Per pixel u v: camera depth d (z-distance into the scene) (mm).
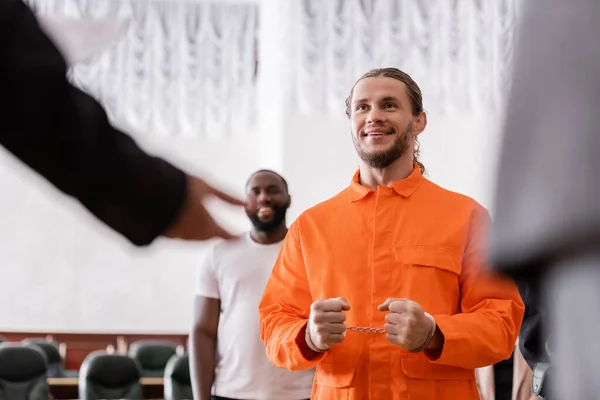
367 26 7023
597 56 521
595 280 543
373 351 1542
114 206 683
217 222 696
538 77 541
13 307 7871
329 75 7062
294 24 7043
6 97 663
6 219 7934
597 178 513
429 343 1446
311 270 1644
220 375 2477
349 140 7289
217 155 7324
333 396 1567
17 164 684
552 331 605
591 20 528
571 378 575
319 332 1436
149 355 6898
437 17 7031
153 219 677
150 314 8031
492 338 1478
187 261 8102
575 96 522
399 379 1523
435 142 7109
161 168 688
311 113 7262
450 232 1586
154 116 7102
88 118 684
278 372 2408
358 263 1597
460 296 1595
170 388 4867
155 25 7129
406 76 1663
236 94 7227
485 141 6930
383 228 1604
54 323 7934
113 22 696
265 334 1670
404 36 7016
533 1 562
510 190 549
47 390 5000
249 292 2459
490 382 2531
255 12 7254
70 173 671
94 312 7977
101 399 5133
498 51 6898
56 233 7984
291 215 7199
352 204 1668
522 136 544
